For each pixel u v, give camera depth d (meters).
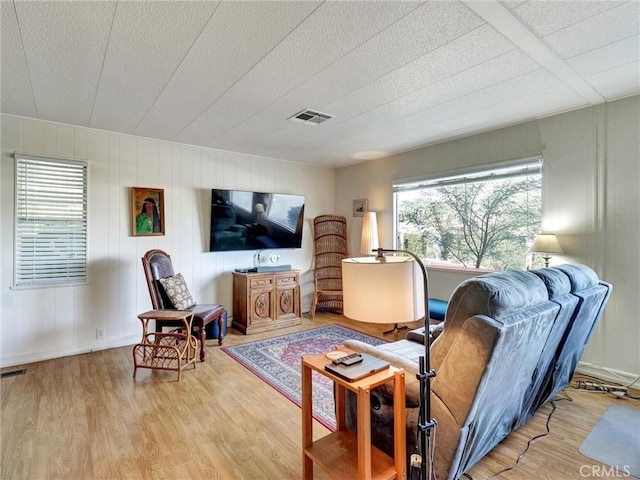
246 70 2.23
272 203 4.72
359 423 1.38
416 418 1.55
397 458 1.49
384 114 3.08
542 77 2.37
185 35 1.83
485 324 1.34
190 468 1.75
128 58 2.07
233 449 1.91
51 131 3.26
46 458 1.81
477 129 3.54
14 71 2.23
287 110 2.97
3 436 2.00
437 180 4.15
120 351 3.47
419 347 2.16
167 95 2.64
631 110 2.69
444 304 3.60
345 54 2.04
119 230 3.65
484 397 1.47
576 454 1.88
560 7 1.62
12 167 3.08
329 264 5.32
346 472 1.47
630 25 1.77
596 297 2.17
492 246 3.68
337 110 2.97
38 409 2.31
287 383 2.75
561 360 2.22
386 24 1.75
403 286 1.39
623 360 2.75
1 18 1.66
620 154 2.75
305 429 1.64
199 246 4.23
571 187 3.01
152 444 1.94
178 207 4.05
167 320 3.07
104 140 3.55
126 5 1.58
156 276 3.39
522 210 3.41
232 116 3.12
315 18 1.69
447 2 1.58
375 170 4.96
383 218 4.84
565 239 3.04
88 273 3.45
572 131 3.00
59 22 1.70
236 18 1.68
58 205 3.30
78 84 2.43
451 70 2.25
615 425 2.16
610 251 2.80
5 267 3.05
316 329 4.32
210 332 3.70
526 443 1.98
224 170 4.43
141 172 3.79
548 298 1.75
